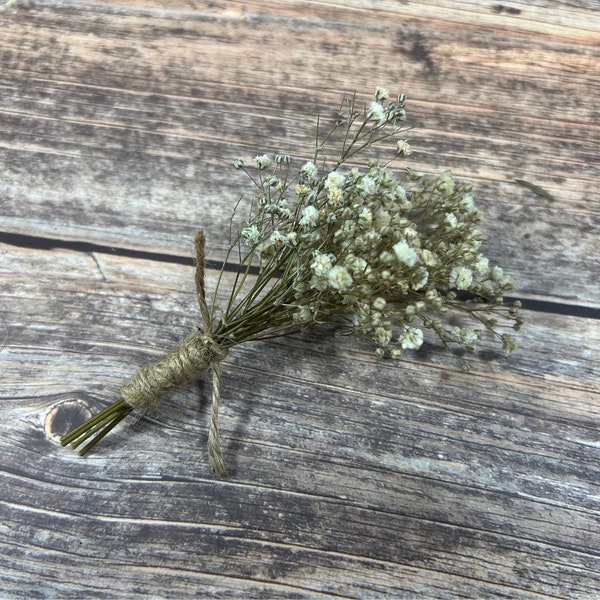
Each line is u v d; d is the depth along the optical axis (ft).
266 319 0.66
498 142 0.82
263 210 0.65
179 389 0.69
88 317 0.72
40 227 0.75
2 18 0.86
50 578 0.62
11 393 0.68
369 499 0.66
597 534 0.65
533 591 0.63
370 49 0.86
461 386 0.70
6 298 0.72
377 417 0.69
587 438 0.69
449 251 0.65
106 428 0.65
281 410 0.69
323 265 0.58
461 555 0.64
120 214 0.76
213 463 0.63
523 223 0.78
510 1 0.89
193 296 0.73
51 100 0.81
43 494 0.65
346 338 0.72
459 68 0.86
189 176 0.78
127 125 0.80
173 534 0.64
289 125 0.81
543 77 0.86
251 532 0.64
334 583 0.63
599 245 0.77
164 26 0.86
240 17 0.87
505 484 0.67
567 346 0.73
